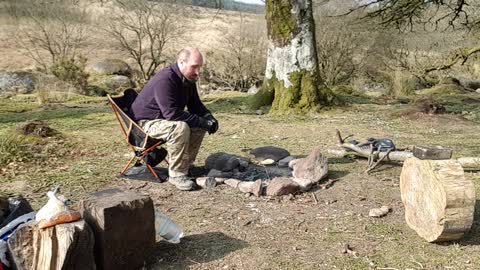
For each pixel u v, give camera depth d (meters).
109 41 23.89
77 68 18.28
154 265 3.00
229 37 22.31
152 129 4.41
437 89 15.84
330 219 3.79
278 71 9.51
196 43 23.89
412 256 3.13
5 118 9.05
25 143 6.27
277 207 4.05
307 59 9.32
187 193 4.38
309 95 9.30
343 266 3.01
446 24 18.27
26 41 24.86
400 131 7.59
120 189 3.12
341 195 4.36
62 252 2.48
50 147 6.18
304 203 4.15
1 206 3.06
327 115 9.02
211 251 3.20
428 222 3.30
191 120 4.43
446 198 3.07
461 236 3.21
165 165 5.36
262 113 9.48
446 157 4.38
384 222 3.72
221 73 22.45
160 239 3.35
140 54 23.16
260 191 4.30
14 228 2.70
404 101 11.77
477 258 3.08
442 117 8.63
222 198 4.26
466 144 6.54
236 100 11.60
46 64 23.20
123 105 4.68
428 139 6.93
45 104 11.71
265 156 5.49
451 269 2.96
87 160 5.68
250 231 3.54
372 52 19.17
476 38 16.89
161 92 4.33
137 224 2.89
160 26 23.30
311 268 2.98
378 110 9.61
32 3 23.33
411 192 3.52
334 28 18.58
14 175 5.00
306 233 3.51
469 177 4.82
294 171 4.77
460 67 20.05
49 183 4.70
